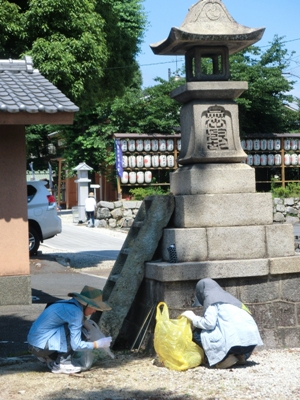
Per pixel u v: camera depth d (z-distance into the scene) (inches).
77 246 819.4
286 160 1143.6
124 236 951.6
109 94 697.0
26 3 595.2
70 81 576.7
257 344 245.3
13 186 393.1
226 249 277.9
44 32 579.2
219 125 290.2
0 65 438.9
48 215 642.2
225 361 244.4
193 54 298.4
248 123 1203.9
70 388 226.2
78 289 472.1
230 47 300.5
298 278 284.0
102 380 236.2
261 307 278.2
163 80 1200.8
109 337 251.0
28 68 435.8
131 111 1192.8
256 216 284.8
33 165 1672.0
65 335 245.8
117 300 279.7
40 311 380.2
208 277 268.7
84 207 1146.0
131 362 262.5
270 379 230.5
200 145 287.6
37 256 636.7
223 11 291.0
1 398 215.9
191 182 281.3
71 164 1333.7
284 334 279.9
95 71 592.4
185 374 240.4
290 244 287.0
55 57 565.0
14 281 395.2
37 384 231.8
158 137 1064.8
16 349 289.4
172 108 1153.4
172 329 248.2
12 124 354.3
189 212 277.3
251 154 1138.0
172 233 276.4
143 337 277.6
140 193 1085.8
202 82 286.2
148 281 284.2
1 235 391.9
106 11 649.0
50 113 352.2
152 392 219.6
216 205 279.7
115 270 311.3
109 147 1304.1
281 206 1119.0
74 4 575.5
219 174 283.6
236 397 211.2
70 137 1337.4
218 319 245.1
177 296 268.1
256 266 274.7
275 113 1206.9
